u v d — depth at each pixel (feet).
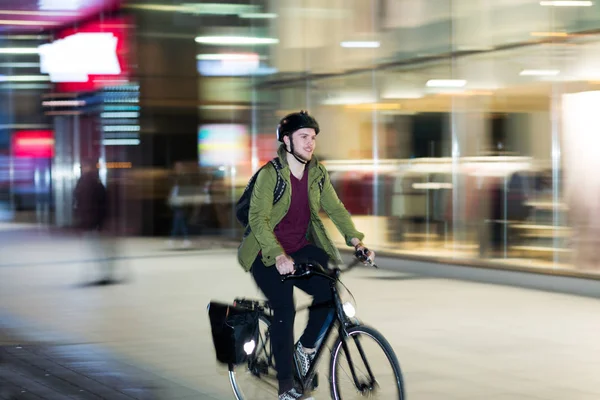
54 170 102.73
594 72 47.11
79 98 95.14
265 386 22.93
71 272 59.00
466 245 54.60
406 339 34.35
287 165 21.68
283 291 21.88
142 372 29.04
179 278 55.42
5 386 27.12
